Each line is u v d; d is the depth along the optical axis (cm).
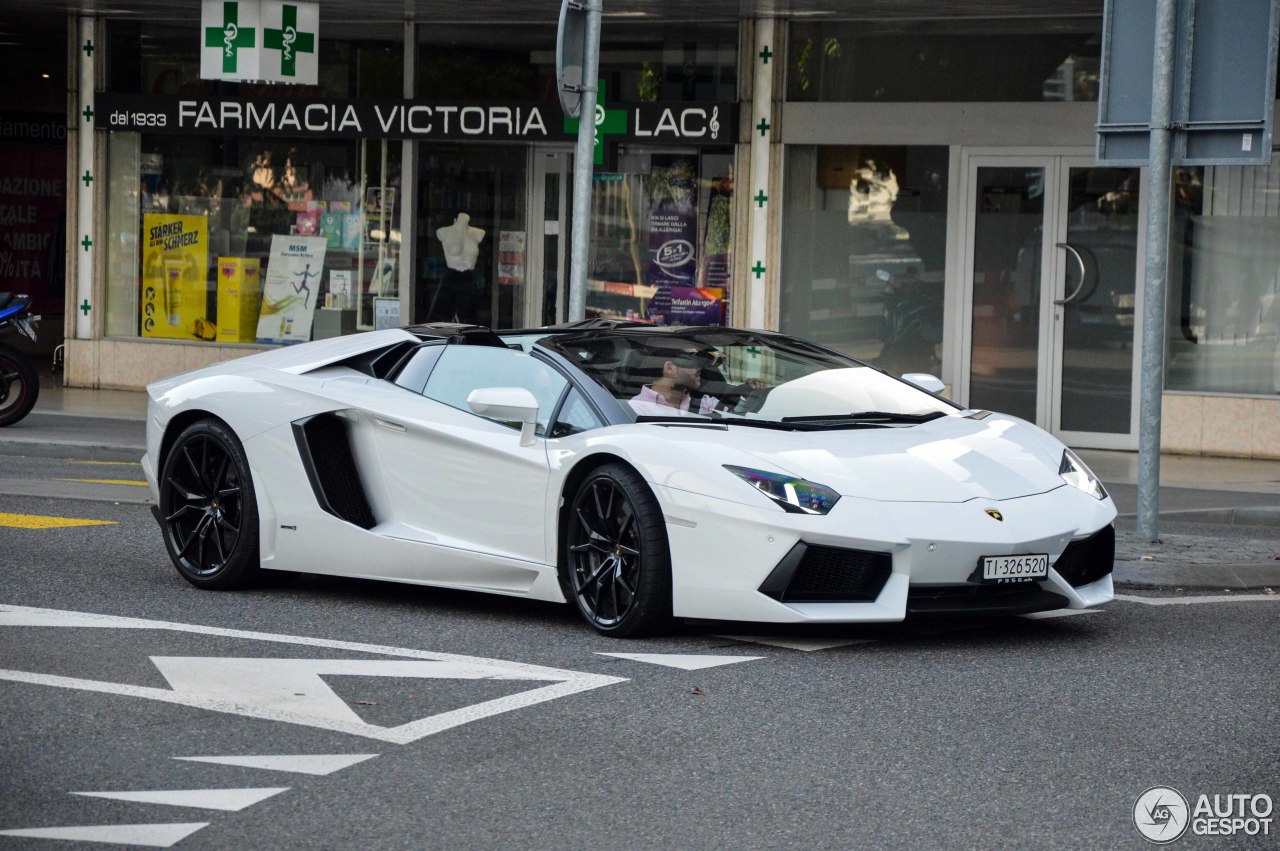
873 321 1923
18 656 759
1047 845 511
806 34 1920
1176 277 1811
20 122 2681
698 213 1992
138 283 2242
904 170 1898
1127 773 588
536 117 2019
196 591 943
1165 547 1105
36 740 620
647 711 669
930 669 749
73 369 2255
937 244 1889
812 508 757
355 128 2078
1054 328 1848
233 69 1869
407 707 673
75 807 540
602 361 884
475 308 2106
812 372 920
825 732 639
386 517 909
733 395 873
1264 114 1078
